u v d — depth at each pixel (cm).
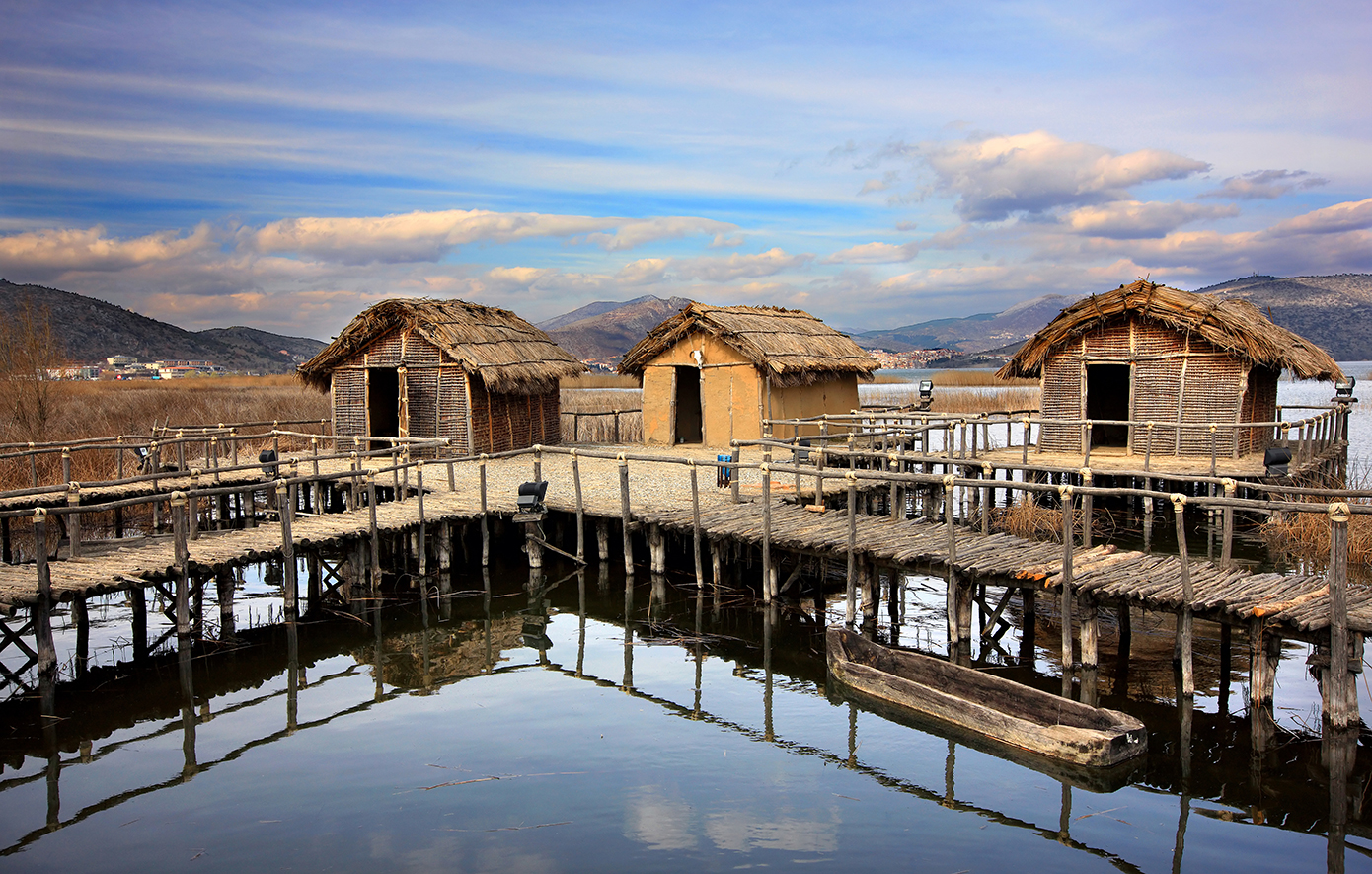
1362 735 941
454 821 786
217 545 1405
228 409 3634
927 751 932
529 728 1005
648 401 2775
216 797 844
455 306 2631
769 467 1409
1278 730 962
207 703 1109
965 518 2047
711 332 2578
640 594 1598
